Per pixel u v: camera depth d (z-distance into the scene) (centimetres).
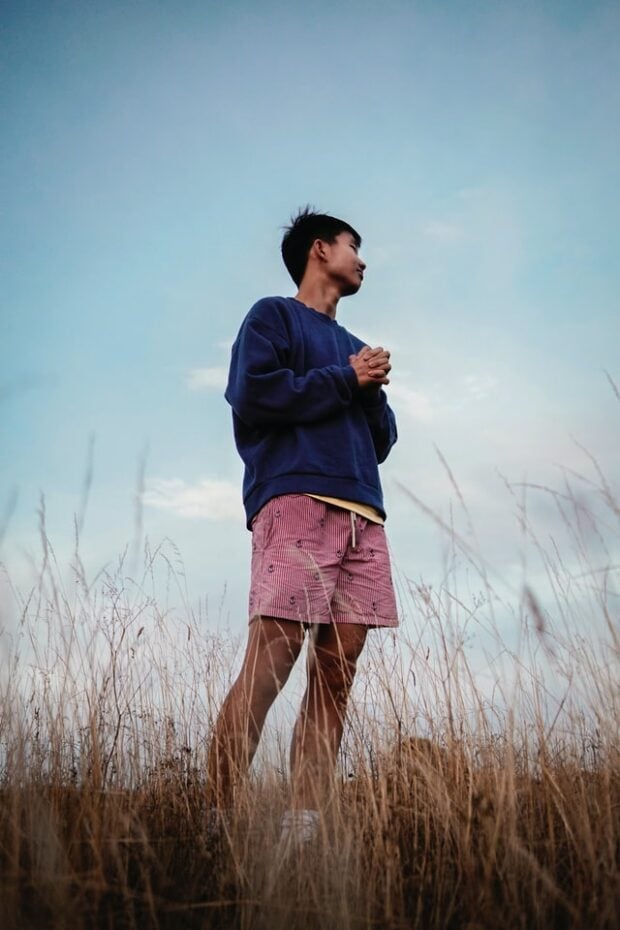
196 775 261
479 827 218
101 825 218
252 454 302
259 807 235
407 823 233
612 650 244
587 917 190
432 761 251
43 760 246
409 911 204
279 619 276
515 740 248
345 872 202
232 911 203
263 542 289
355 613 290
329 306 336
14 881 190
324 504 290
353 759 266
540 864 213
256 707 267
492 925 189
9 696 237
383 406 324
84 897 188
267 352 299
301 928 196
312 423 297
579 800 229
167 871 215
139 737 270
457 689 257
